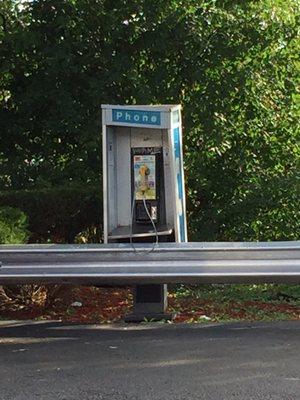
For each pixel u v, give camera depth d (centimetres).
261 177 1107
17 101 1111
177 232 853
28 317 805
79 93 1098
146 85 1072
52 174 1125
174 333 712
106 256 702
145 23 1079
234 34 1065
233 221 1116
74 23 1091
